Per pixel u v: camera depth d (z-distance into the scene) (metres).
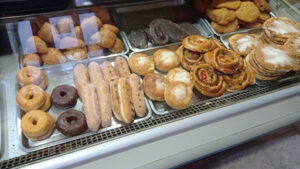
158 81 1.09
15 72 1.10
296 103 1.19
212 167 1.54
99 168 0.86
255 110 1.08
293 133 1.75
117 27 1.35
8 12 1.18
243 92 1.13
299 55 1.22
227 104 1.04
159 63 1.22
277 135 1.73
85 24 1.19
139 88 1.04
